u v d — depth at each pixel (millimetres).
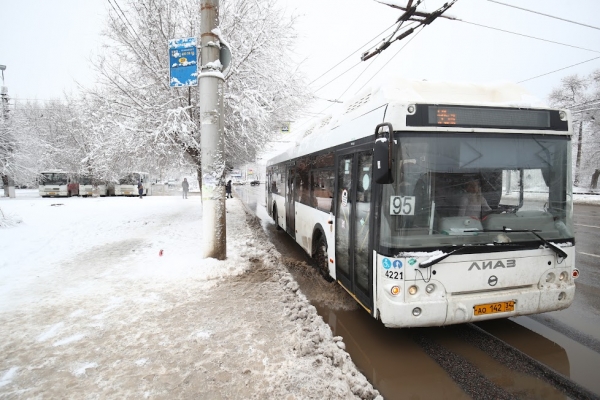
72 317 4488
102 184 34281
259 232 11406
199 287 5598
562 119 3879
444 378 3326
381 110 3820
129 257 7699
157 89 11836
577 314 4758
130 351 3627
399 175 3482
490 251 3529
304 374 3146
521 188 3736
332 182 5637
